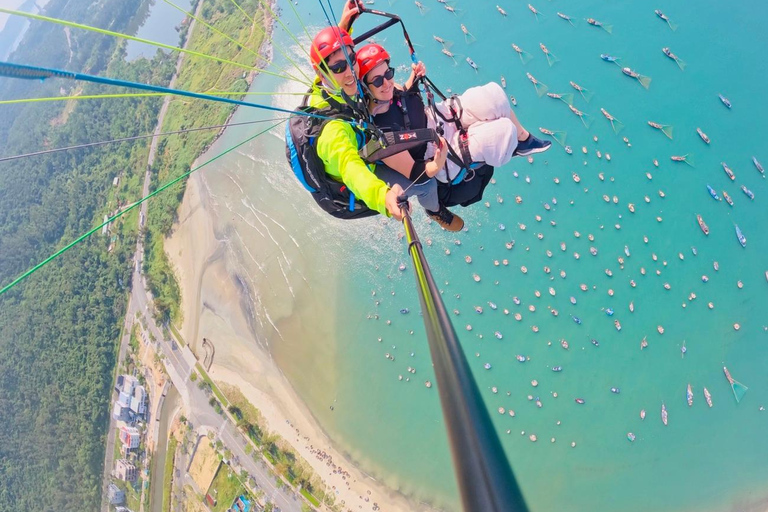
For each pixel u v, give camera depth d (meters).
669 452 21.61
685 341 21.97
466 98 5.52
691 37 23.20
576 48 24.89
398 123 5.25
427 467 25.66
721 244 21.86
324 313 29.33
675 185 22.69
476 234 25.52
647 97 23.47
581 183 24.09
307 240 30.81
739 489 20.58
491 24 26.83
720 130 22.27
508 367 24.11
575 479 22.53
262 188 33.38
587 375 23.05
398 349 27.17
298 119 5.00
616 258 23.22
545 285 24.12
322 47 4.73
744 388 20.98
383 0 29.23
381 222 28.88
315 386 28.97
